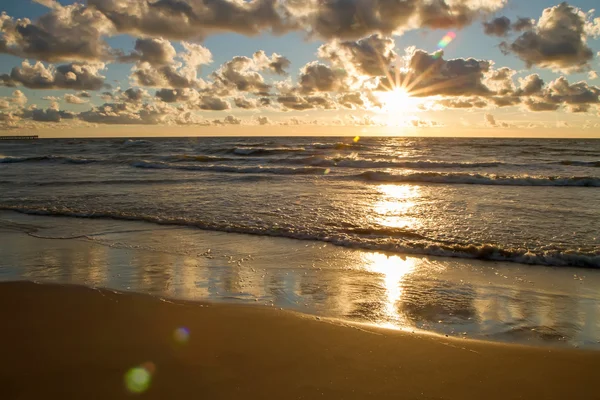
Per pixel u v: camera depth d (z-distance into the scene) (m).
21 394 3.16
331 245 8.24
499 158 33.84
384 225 9.83
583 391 3.38
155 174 22.19
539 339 4.34
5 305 4.90
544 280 6.33
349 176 21.31
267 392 3.24
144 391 3.21
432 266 6.98
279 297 5.45
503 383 3.46
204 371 3.53
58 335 4.15
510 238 8.65
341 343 4.10
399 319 4.82
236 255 7.52
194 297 5.35
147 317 4.64
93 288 5.54
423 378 3.50
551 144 63.25
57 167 26.80
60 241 8.51
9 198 13.84
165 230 9.48
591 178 18.02
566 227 9.59
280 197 14.03
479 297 5.61
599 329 4.61
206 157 32.31
